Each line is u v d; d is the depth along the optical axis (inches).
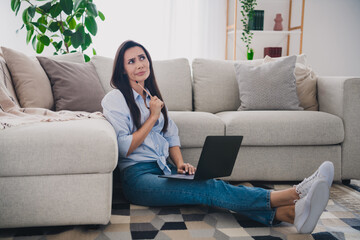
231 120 69.4
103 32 136.2
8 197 42.8
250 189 48.1
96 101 72.1
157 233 45.8
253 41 147.1
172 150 61.6
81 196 44.0
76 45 98.4
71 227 47.6
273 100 80.5
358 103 70.3
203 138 68.6
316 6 151.6
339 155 70.8
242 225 49.1
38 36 103.7
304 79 85.4
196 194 48.9
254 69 84.1
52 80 69.6
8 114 52.1
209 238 44.4
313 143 69.3
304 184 44.5
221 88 89.1
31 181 42.9
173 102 86.1
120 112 54.4
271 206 46.8
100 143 43.3
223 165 50.4
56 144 42.3
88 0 98.1
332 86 76.2
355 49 157.2
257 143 68.4
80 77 72.4
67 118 51.9
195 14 143.9
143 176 53.7
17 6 98.0
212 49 147.2
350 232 47.1
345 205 58.9
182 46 144.2
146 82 60.9
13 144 41.6
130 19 137.6
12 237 44.3
